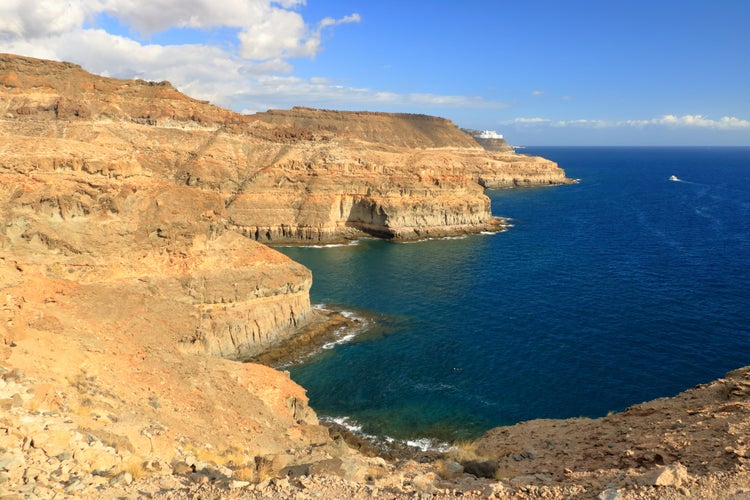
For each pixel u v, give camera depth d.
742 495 11.40
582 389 44.09
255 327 52.12
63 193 41.94
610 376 46.31
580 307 65.56
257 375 30.02
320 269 87.00
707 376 45.81
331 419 39.97
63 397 16.47
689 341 53.81
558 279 79.56
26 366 17.47
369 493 12.77
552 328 58.34
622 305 66.06
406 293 72.62
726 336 54.97
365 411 41.12
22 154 44.66
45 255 39.97
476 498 12.54
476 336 56.25
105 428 15.67
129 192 46.19
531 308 65.50
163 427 18.08
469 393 43.81
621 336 55.56
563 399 42.53
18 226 39.69
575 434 22.47
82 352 21.47
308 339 54.75
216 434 20.53
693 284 75.19
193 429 19.75
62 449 12.96
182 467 14.91
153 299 38.31
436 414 40.56
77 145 49.94
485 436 28.39
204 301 48.53
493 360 50.16
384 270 86.44
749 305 65.19
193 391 23.86
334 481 13.52
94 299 32.59
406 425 39.03
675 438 16.56
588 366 48.44
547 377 46.38
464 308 65.75
